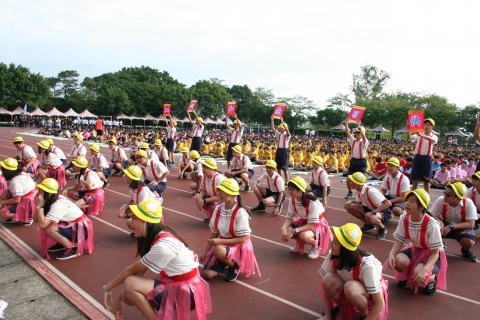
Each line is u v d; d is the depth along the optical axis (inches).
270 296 190.2
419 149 374.3
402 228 190.4
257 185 368.2
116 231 293.1
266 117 2741.1
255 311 174.6
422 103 2155.5
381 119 2044.8
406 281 199.6
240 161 458.3
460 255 257.8
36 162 462.6
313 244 241.4
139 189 266.2
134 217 146.4
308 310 176.7
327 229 249.6
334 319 162.6
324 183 380.2
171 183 515.8
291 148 908.6
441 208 250.4
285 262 238.2
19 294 185.9
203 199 315.6
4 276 206.8
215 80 3154.5
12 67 2220.7
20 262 227.5
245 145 890.7
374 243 279.0
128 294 138.9
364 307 144.3
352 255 143.6
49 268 216.7
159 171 358.3
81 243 237.0
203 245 266.1
